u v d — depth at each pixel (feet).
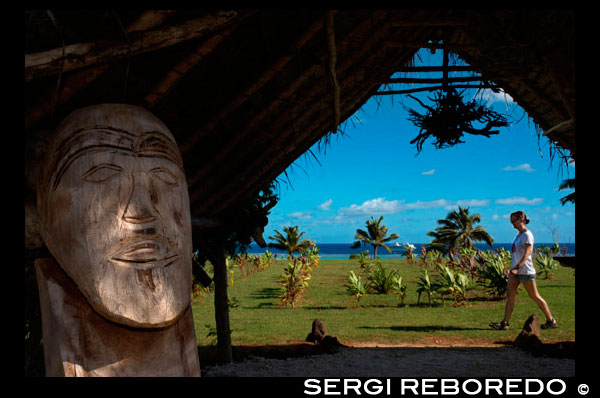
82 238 6.30
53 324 6.35
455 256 63.67
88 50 7.17
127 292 6.12
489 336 22.81
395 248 407.85
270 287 52.21
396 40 12.32
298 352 19.62
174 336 6.96
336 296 42.55
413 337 23.08
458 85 15.14
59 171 6.62
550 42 10.48
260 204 17.19
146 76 8.99
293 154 14.49
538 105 14.82
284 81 11.20
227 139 12.11
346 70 12.16
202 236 17.12
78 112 7.18
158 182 6.91
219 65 9.91
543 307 23.08
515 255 23.58
